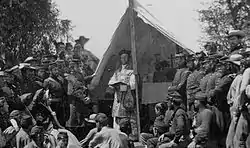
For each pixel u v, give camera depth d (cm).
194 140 1207
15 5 2284
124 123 1558
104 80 1720
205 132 1177
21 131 1286
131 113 1602
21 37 2334
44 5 2409
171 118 1380
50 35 2447
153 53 1700
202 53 1412
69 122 1559
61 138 1331
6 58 2030
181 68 1477
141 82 1691
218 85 1202
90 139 1364
